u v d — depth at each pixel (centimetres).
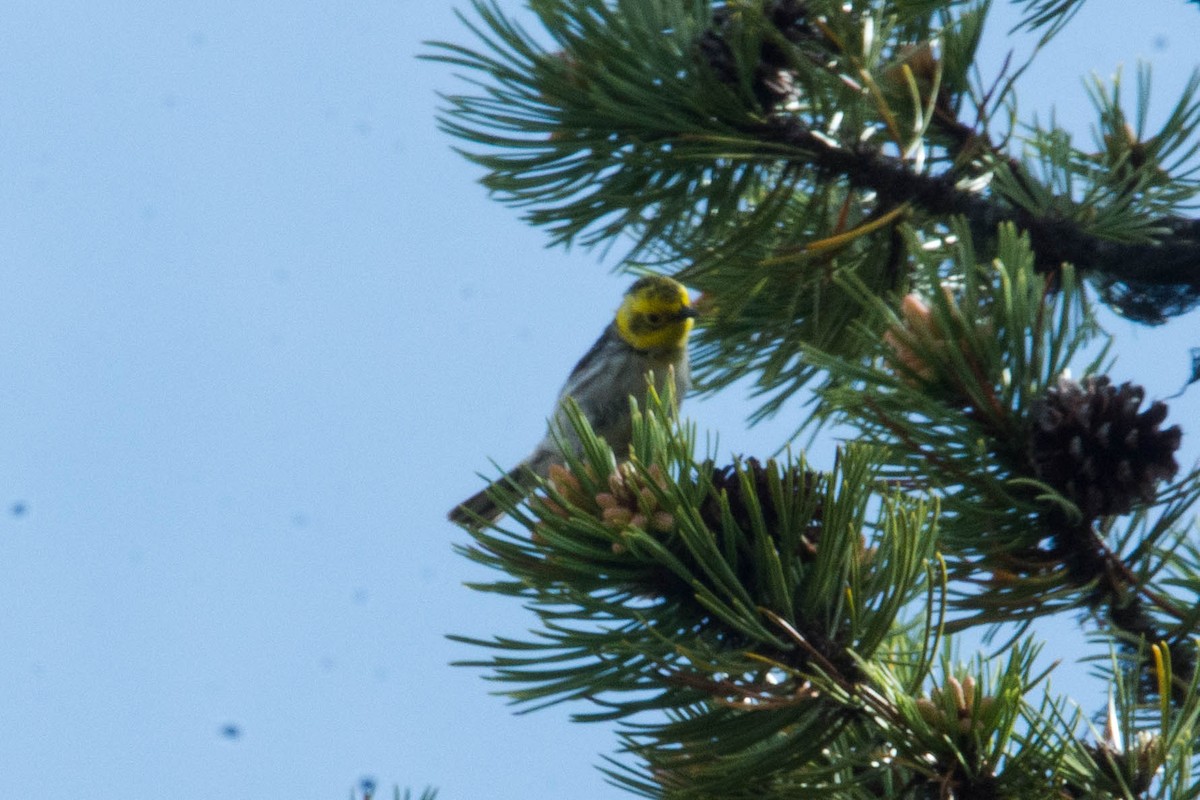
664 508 502
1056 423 527
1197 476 538
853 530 482
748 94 678
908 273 739
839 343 779
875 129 751
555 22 680
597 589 518
